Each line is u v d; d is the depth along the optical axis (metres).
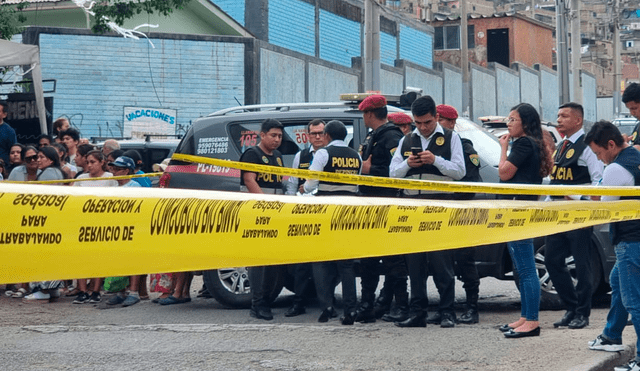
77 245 2.58
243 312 8.38
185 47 24.91
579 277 6.85
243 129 8.70
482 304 8.75
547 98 48.84
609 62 89.44
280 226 3.10
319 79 28.73
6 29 18.75
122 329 7.13
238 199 2.98
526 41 57.78
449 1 87.31
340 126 7.29
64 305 9.19
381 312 7.73
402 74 33.53
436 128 6.79
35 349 6.39
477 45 56.94
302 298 8.09
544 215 4.15
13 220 2.47
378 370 5.51
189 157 4.46
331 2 34.72
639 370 5.41
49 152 9.82
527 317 6.43
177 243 2.81
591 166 6.83
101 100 24.09
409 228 3.61
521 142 6.52
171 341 6.61
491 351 5.96
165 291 9.09
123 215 2.68
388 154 7.34
